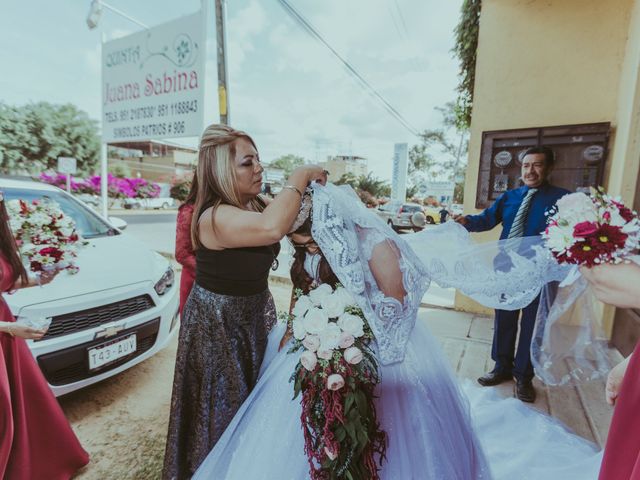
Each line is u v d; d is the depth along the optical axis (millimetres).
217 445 1343
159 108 4809
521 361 2367
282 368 1338
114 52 5148
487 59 3740
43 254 1675
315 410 1072
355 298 1078
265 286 1481
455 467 1257
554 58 3455
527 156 2396
